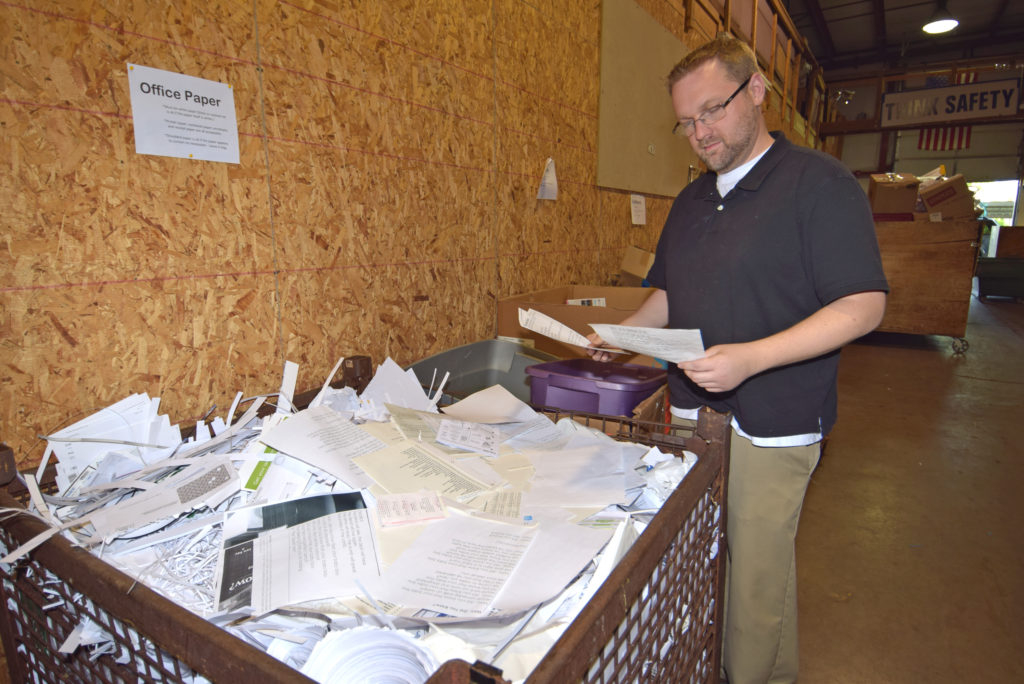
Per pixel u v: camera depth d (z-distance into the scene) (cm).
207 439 104
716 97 108
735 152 113
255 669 43
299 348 134
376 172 150
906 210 507
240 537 74
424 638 62
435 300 176
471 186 188
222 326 118
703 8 390
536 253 230
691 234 125
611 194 295
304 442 94
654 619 67
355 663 53
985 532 213
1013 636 159
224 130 114
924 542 207
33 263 90
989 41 920
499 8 195
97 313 99
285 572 68
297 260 132
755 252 110
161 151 104
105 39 95
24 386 91
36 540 64
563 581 66
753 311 114
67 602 68
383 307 157
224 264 117
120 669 61
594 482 91
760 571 121
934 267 503
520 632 62
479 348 184
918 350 527
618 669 57
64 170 92
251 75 118
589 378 145
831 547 204
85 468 90
